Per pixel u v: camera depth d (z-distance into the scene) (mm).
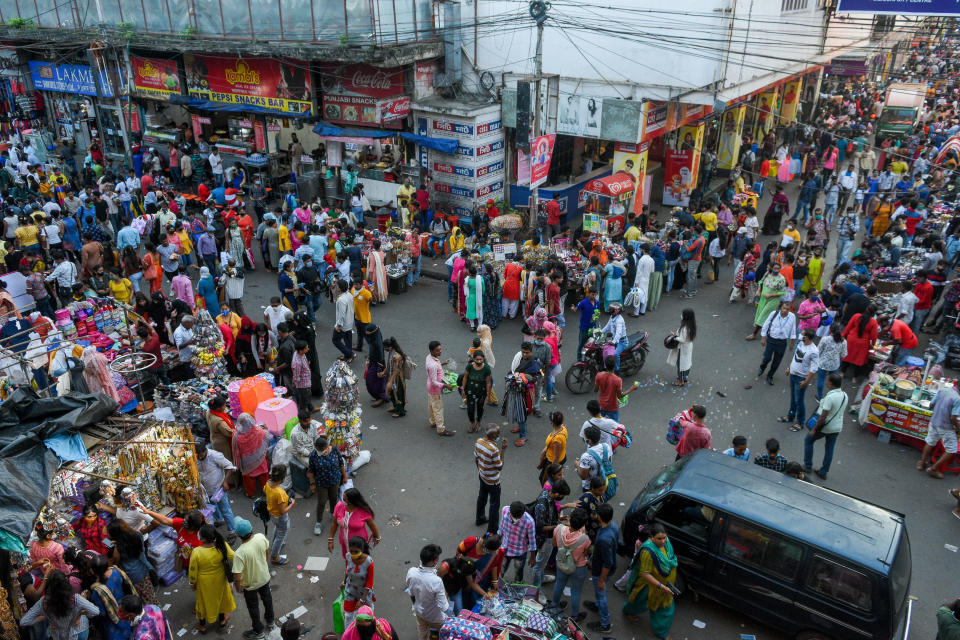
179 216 19109
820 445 11172
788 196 25672
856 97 39094
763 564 7254
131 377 11477
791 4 23750
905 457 10953
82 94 26406
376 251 16328
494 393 12680
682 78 19188
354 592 7082
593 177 23734
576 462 10641
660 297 17234
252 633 7527
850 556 6734
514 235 20516
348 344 13766
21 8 26031
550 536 7863
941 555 8812
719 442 11203
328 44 19875
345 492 7391
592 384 12930
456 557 7336
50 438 7602
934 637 7582
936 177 24016
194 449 8703
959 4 16219
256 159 23328
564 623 7062
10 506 6395
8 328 12242
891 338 13383
